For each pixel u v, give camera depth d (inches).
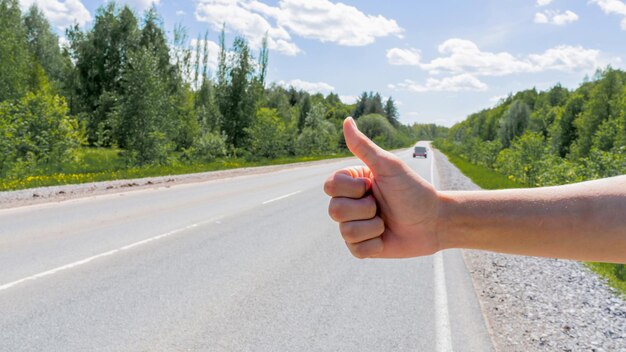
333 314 173.3
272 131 1654.8
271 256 259.8
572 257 40.2
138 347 141.2
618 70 1609.3
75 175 636.1
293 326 160.9
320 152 2327.8
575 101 1909.4
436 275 232.5
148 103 906.1
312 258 258.5
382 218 42.6
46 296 180.5
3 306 169.3
